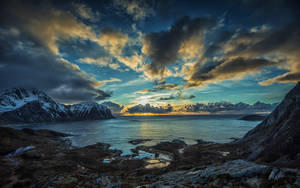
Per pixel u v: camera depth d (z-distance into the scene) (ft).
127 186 61.16
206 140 327.06
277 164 101.24
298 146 108.88
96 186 66.69
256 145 175.11
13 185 114.83
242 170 48.34
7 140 265.95
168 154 225.56
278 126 174.29
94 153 226.38
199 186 46.73
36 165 157.48
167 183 49.73
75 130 593.42
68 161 178.19
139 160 192.24
